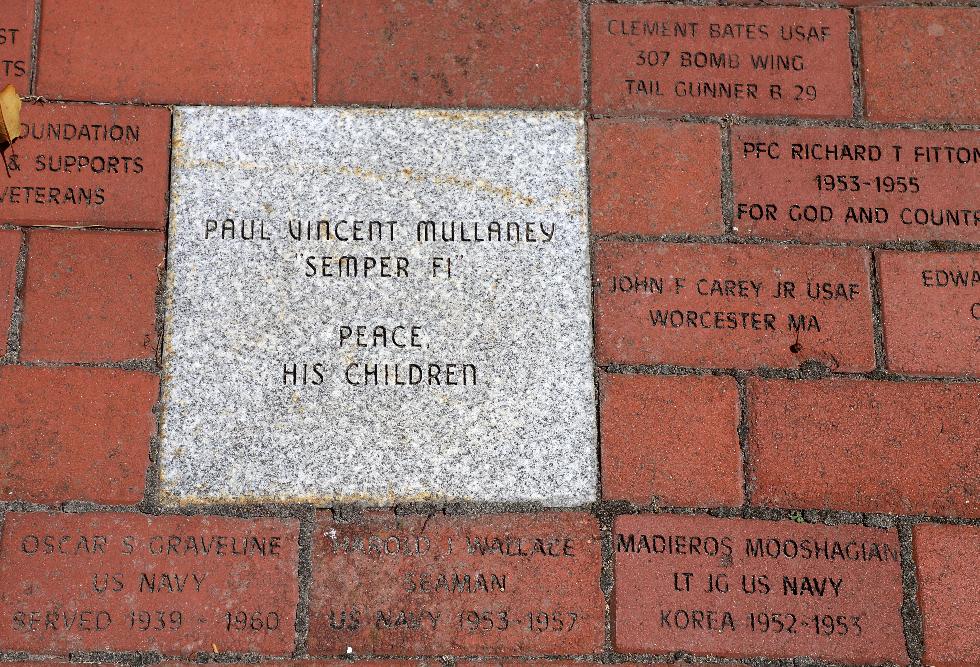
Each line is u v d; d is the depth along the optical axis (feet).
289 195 5.33
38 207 5.27
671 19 5.66
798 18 5.69
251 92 5.46
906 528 5.13
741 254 5.39
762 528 5.10
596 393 5.20
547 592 5.00
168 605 4.91
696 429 5.19
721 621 4.99
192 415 5.08
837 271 5.39
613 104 5.54
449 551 5.02
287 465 5.06
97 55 5.45
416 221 5.34
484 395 5.17
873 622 5.01
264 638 4.91
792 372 5.27
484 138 5.46
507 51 5.58
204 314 5.18
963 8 5.75
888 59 5.67
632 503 5.10
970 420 5.25
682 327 5.29
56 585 4.91
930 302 5.38
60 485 5.00
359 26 5.56
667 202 5.44
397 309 5.23
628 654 4.96
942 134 5.58
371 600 4.96
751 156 5.51
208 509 5.01
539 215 5.38
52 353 5.13
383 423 5.12
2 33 5.45
